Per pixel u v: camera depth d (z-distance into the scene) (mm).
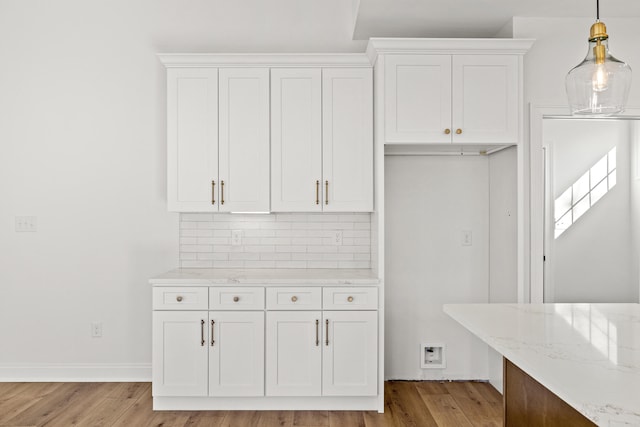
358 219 3744
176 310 3139
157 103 3713
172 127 3367
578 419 1479
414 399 3379
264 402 3195
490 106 3197
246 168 3375
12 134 3697
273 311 3139
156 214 3729
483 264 3766
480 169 3764
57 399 3354
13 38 3686
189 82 3363
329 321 3139
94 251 3725
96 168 3715
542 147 3389
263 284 3133
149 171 3721
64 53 3691
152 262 3738
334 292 3148
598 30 1717
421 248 3760
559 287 3758
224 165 3367
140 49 3711
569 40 3393
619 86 1675
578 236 3752
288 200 3375
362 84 3373
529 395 1794
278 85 3369
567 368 1352
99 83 3705
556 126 3740
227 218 3738
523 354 1482
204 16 3727
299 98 3375
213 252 3740
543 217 3514
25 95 3689
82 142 3709
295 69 3371
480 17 3373
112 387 3592
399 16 3330
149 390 3533
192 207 3375
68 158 3709
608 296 3756
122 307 3729
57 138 3703
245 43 3738
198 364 3139
